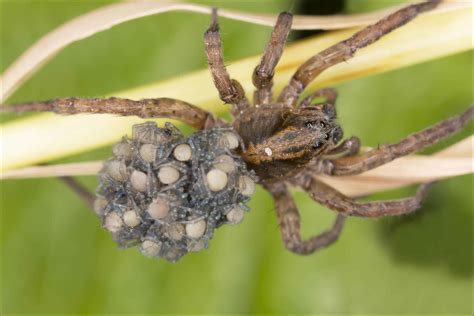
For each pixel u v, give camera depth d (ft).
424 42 0.22
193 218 0.21
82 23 0.21
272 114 0.22
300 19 0.22
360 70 0.22
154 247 0.21
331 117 0.22
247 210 0.21
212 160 0.21
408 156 0.22
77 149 0.22
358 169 0.22
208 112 0.22
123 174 0.21
